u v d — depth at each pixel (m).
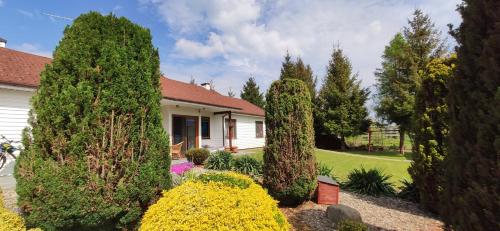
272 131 6.02
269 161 5.95
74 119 2.93
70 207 2.86
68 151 2.93
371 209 5.82
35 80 9.27
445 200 2.84
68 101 2.95
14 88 8.41
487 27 2.27
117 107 3.18
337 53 24.59
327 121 23.81
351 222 3.96
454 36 2.62
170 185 3.68
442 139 5.56
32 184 2.87
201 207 2.93
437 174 5.48
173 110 14.37
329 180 6.40
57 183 2.82
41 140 2.94
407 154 19.77
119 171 3.14
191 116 15.87
